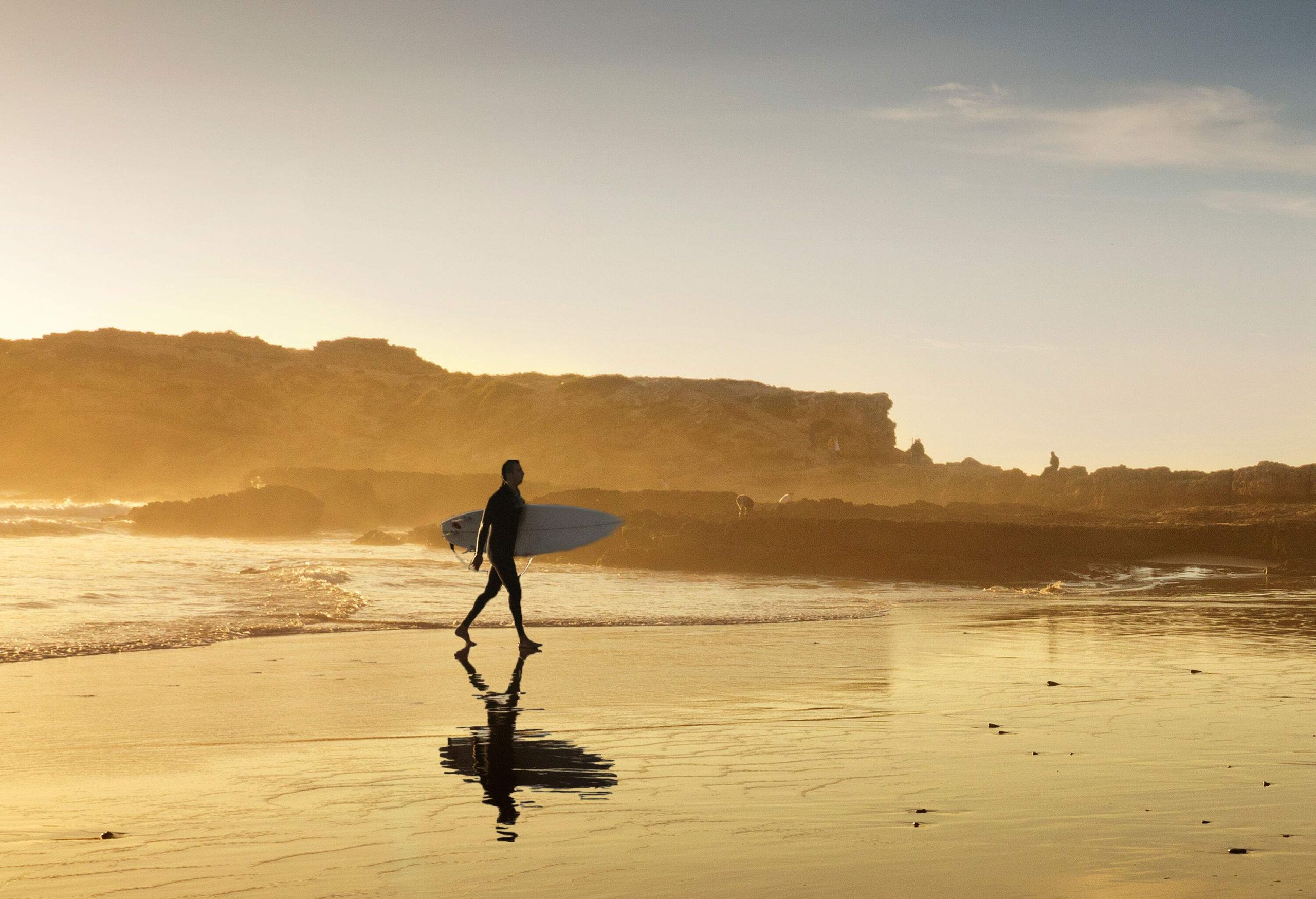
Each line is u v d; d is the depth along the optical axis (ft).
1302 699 23.72
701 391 398.21
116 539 122.11
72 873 11.07
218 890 10.47
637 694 24.20
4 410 348.38
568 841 12.26
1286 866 11.17
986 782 15.39
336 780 15.58
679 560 87.20
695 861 11.42
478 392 420.77
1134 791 14.76
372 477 188.85
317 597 49.47
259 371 437.58
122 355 405.59
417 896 10.24
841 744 18.37
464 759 17.10
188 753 17.58
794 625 42.63
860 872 11.00
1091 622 43.96
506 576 34.63
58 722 20.42
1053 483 169.99
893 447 407.44
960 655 32.30
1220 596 62.03
